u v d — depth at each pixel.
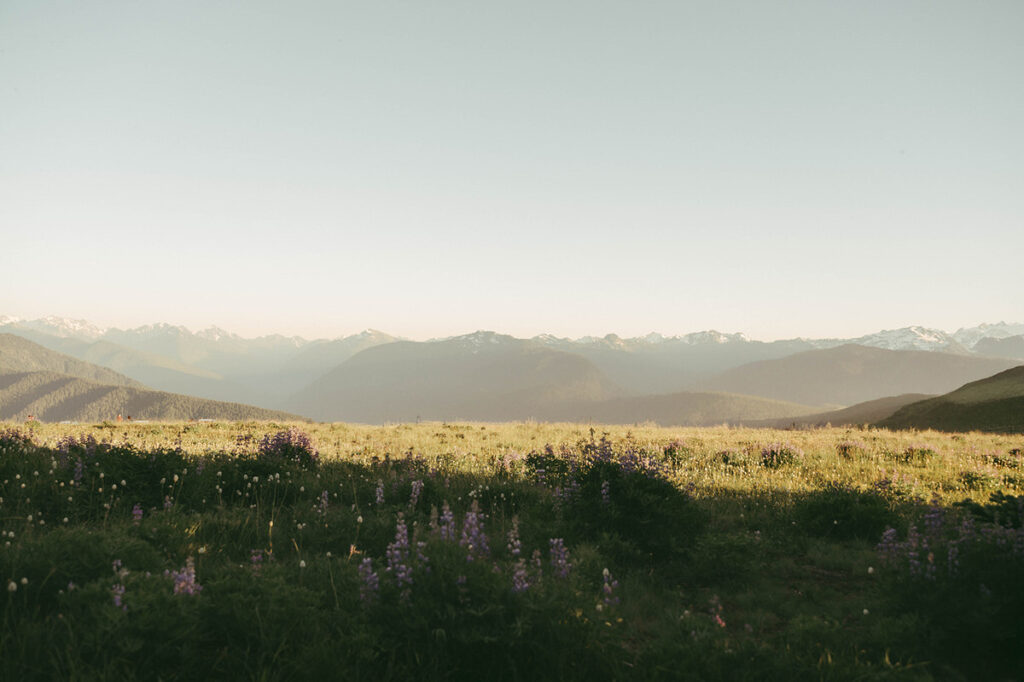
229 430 22.62
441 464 14.23
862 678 4.34
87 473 9.07
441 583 4.71
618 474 9.23
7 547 5.14
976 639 5.06
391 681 4.07
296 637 4.31
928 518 7.54
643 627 5.64
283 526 8.30
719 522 9.91
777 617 6.12
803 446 20.77
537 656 4.31
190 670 3.92
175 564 5.83
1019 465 16.53
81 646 3.83
